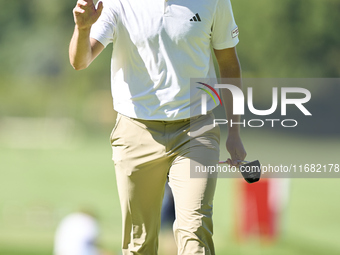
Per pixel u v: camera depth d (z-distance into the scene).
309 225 45.12
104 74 181.50
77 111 192.25
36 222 45.56
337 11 142.75
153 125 15.03
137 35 14.62
